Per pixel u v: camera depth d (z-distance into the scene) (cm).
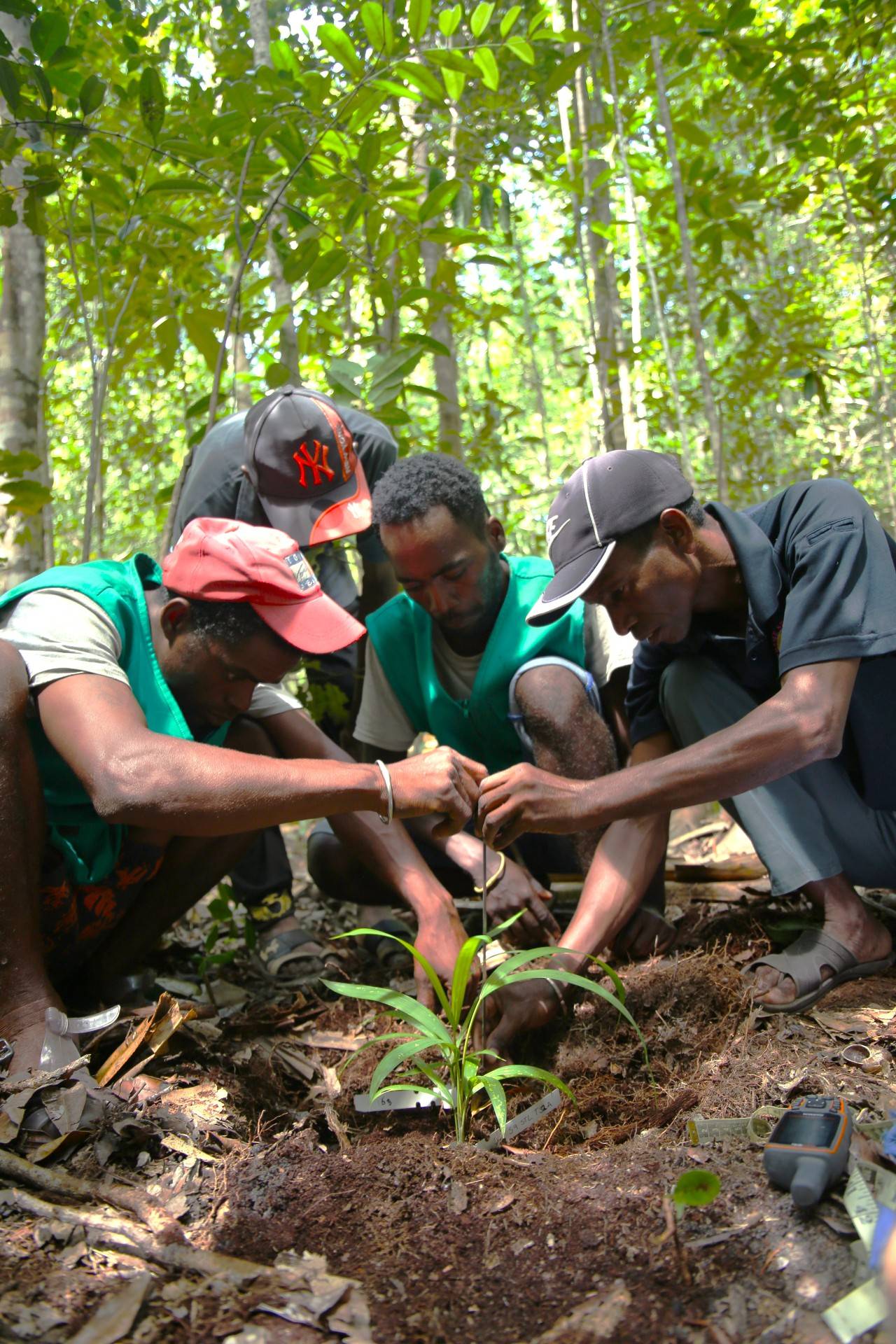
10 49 296
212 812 193
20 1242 157
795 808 239
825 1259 144
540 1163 184
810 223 781
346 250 347
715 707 244
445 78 315
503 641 283
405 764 215
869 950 238
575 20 416
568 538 224
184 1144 187
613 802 211
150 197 376
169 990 276
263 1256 159
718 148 621
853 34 434
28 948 203
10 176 359
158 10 439
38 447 385
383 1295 149
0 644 204
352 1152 190
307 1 433
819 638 210
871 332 616
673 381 448
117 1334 136
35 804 204
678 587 224
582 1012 241
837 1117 162
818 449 946
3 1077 192
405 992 278
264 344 527
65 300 573
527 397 1110
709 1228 154
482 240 357
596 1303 143
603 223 505
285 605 221
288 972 292
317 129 339
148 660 225
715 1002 236
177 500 339
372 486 337
